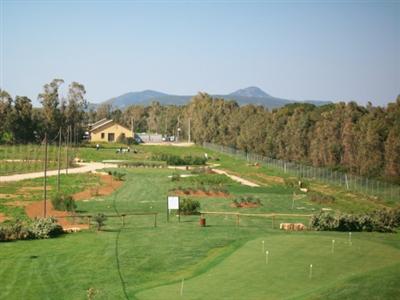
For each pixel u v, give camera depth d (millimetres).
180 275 29906
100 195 65250
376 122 78250
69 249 35906
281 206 59688
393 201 64062
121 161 116188
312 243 34344
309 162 102625
